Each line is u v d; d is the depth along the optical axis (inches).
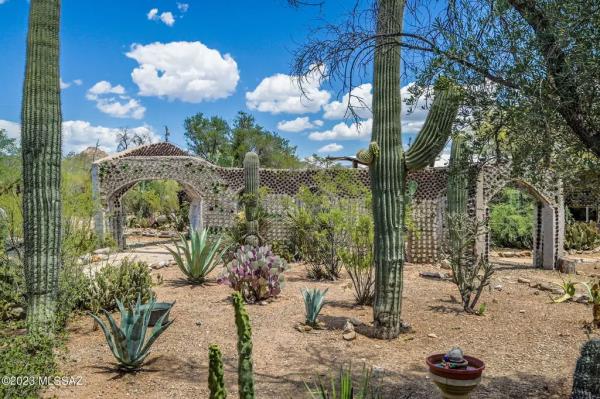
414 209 498.3
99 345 223.8
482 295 350.6
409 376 186.9
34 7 203.5
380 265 238.7
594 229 655.8
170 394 167.6
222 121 1470.2
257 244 501.7
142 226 965.8
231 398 165.3
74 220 303.3
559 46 109.0
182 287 371.2
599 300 257.8
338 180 460.1
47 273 202.4
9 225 269.0
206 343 229.6
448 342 234.1
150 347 210.5
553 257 481.4
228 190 645.3
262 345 225.8
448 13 128.4
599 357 130.5
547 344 231.5
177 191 1008.9
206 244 392.5
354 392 166.9
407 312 295.3
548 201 476.7
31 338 166.1
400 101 233.8
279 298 330.0
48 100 203.2
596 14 105.7
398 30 197.9
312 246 430.0
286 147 1423.5
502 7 118.7
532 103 113.8
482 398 166.4
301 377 184.5
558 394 169.6
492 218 669.3
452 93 136.6
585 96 114.7
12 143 489.7
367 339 237.3
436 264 487.5
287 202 516.7
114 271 306.5
